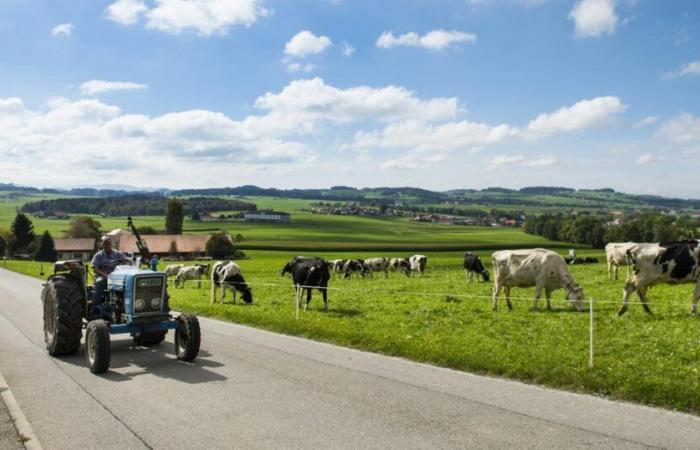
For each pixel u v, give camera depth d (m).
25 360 13.30
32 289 36.41
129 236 122.38
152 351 14.43
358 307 23.69
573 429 8.06
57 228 194.25
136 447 7.60
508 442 7.59
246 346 14.80
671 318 17.44
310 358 13.14
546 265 20.94
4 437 7.89
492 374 11.37
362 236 166.00
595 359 11.90
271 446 7.57
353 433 8.02
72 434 8.11
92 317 13.97
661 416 8.62
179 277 45.41
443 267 63.88
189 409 9.23
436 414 8.80
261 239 150.88
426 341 14.11
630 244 33.72
